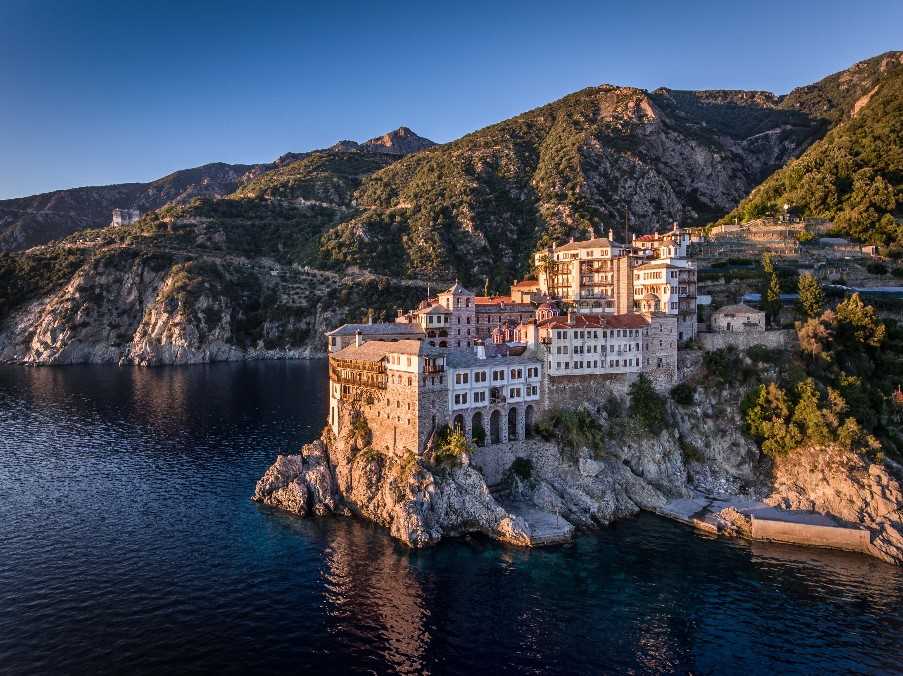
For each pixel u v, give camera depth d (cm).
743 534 8406
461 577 7156
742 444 10062
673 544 8094
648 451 9988
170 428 13612
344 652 5800
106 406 15950
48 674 5447
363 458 9169
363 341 11219
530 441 9706
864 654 5800
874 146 18412
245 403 16350
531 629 6169
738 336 11381
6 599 6662
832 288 13500
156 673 5478
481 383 9362
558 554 7762
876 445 9175
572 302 13638
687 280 12044
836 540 8031
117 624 6209
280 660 5672
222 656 5722
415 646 5894
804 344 10900
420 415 8644
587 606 6581
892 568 7456
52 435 13038
